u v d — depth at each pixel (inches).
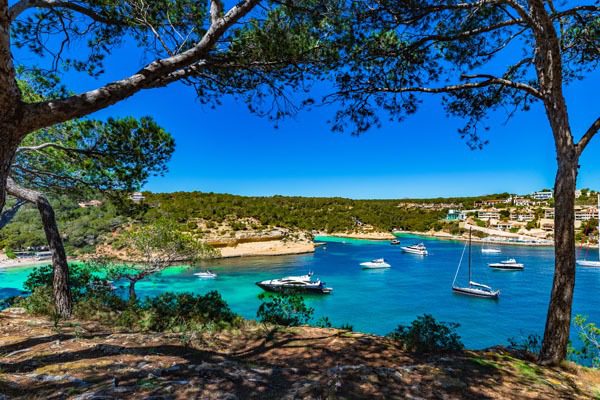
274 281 1555.1
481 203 6919.3
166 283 1651.1
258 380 151.9
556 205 217.5
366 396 132.0
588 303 1315.2
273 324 298.4
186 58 145.2
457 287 1545.3
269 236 2913.4
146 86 153.1
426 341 222.2
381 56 217.9
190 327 268.1
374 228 4960.6
